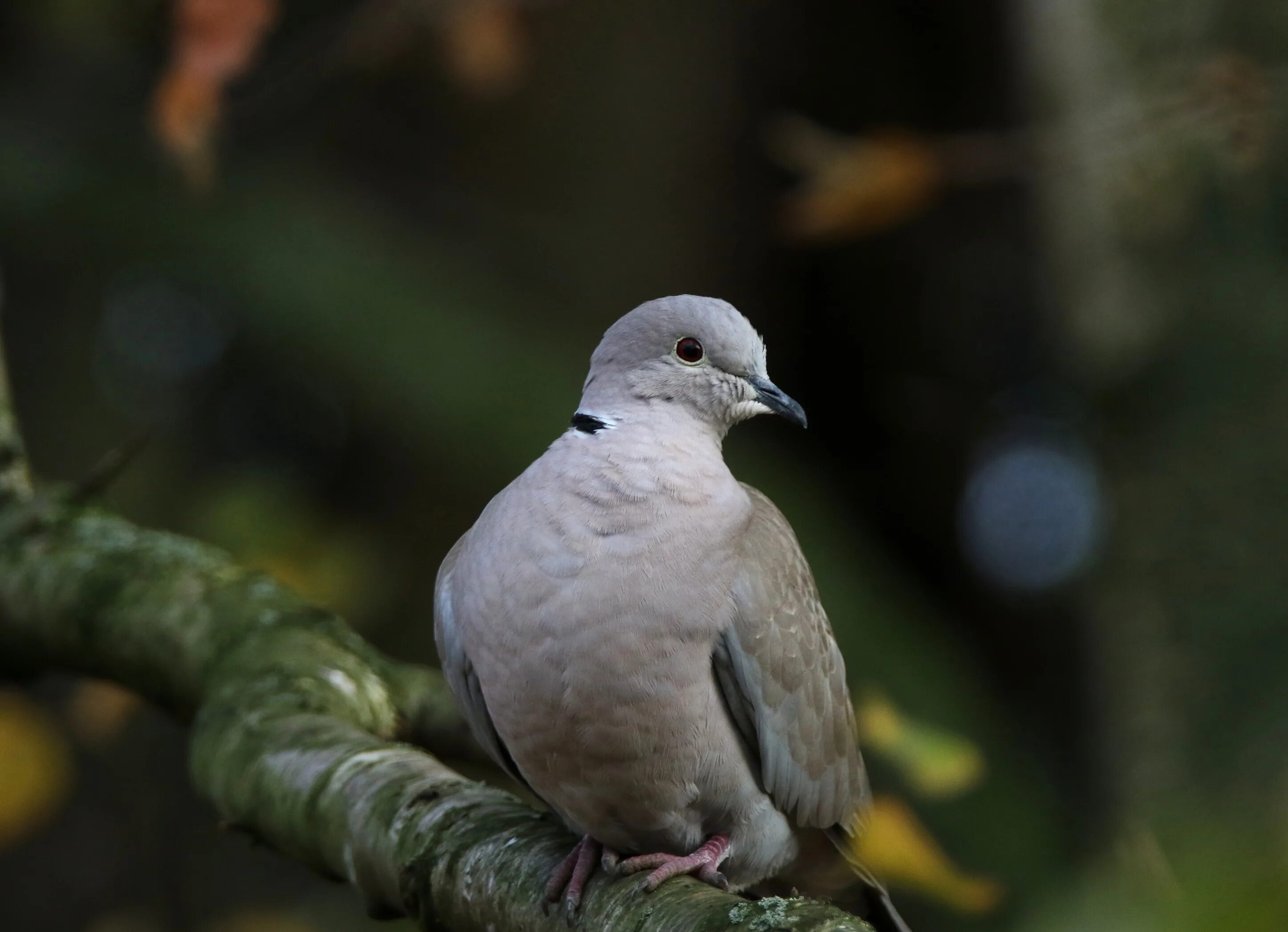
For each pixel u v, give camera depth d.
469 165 14.92
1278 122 9.88
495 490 13.71
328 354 13.27
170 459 14.04
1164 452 10.62
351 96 14.89
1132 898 2.81
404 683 6.87
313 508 11.38
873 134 9.70
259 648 6.72
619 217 14.82
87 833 12.87
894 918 6.76
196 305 15.41
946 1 14.34
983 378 16.31
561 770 5.55
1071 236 11.44
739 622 5.70
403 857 5.37
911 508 16.78
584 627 5.35
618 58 14.77
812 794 6.25
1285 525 9.97
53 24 13.23
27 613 7.43
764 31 15.06
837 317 16.23
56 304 14.67
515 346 13.47
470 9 10.72
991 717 12.44
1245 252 10.70
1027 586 16.05
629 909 4.79
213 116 9.20
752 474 13.41
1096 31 11.16
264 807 5.93
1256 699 9.00
